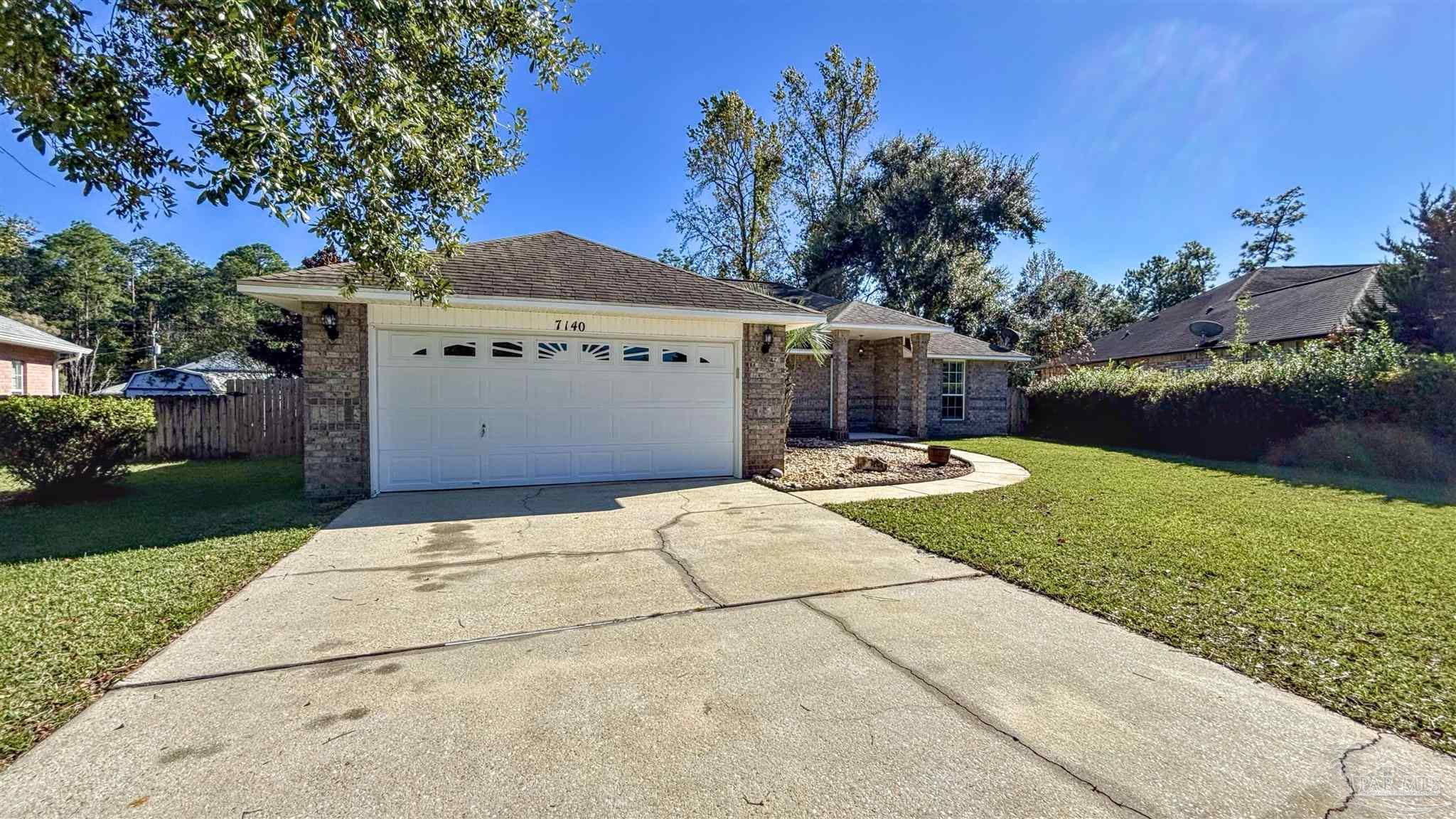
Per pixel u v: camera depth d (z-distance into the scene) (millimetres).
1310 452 10820
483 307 7934
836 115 28797
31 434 7285
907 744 2473
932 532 5977
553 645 3439
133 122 3896
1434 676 3008
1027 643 3465
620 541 5762
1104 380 16062
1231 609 3932
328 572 4758
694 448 9492
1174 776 2258
